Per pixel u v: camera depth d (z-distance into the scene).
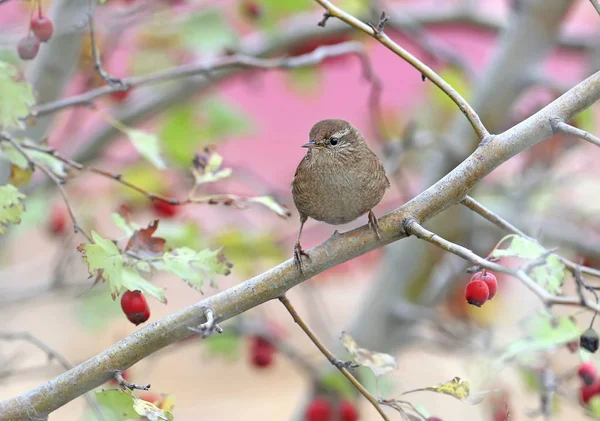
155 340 5.48
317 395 10.05
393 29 11.64
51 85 9.18
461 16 12.25
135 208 10.21
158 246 5.96
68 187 10.51
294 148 15.84
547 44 11.33
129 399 5.18
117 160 10.59
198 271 6.08
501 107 11.42
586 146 13.00
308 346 14.56
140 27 10.48
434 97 12.55
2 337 6.77
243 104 15.60
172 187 10.70
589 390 7.19
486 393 5.62
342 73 15.15
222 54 10.75
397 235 5.80
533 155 12.48
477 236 12.10
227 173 6.94
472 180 5.73
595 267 11.66
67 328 14.50
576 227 12.66
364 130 13.90
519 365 7.76
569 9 11.12
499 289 12.20
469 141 11.48
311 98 11.85
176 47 10.88
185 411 15.88
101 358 5.43
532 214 12.75
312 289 12.62
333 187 7.17
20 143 6.77
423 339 10.65
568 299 4.94
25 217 9.80
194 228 8.95
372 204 7.41
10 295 9.93
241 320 9.80
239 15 10.42
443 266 12.22
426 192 5.84
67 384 5.41
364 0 10.84
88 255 5.53
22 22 10.80
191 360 16.88
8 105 6.20
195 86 10.67
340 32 10.84
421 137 11.03
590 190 13.62
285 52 11.27
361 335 11.70
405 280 11.78
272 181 15.54
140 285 5.61
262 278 5.68
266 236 9.87
